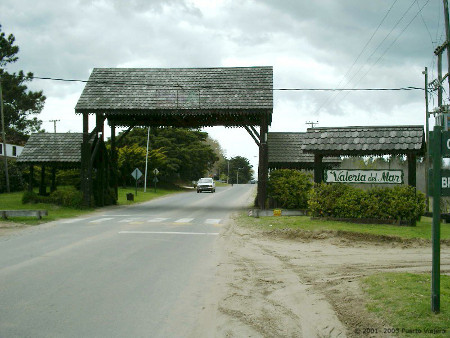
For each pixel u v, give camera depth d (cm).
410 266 1108
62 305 718
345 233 1562
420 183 3316
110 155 3362
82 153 2912
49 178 4788
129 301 751
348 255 1275
